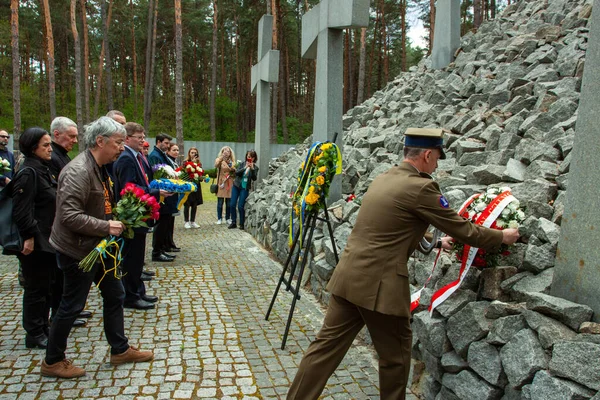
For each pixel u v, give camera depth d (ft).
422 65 35.60
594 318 7.84
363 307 8.06
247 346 12.94
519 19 30.71
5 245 11.25
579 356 7.04
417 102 26.37
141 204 11.27
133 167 15.90
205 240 28.19
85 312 14.78
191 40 128.77
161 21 112.68
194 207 32.48
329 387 10.71
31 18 101.30
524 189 12.18
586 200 8.12
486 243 8.36
